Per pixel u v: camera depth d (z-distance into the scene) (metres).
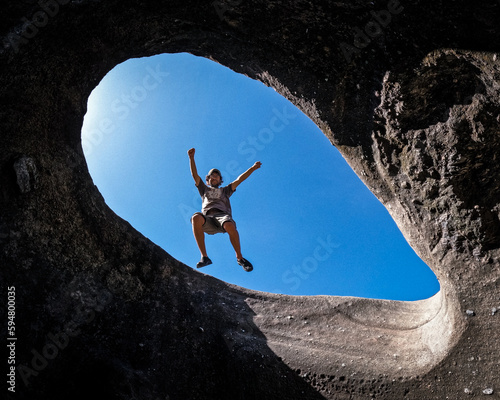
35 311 4.29
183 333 5.01
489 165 3.90
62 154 4.54
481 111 3.70
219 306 5.50
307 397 4.60
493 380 4.08
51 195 4.40
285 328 5.36
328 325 5.42
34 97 4.23
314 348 5.01
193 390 4.64
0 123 4.05
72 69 4.42
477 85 3.68
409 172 4.09
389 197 4.35
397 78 3.88
